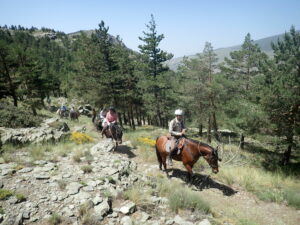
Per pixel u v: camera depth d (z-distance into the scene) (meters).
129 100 30.72
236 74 26.84
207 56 24.41
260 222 6.68
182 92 26.69
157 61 29.67
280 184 10.13
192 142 7.98
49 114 34.88
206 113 24.17
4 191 5.61
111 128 11.21
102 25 25.62
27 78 29.31
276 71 15.38
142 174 8.74
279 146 16.20
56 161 8.94
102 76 25.70
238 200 7.88
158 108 31.92
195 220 5.70
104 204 5.55
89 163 8.84
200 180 9.01
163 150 8.72
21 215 4.88
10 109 15.32
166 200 6.48
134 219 5.35
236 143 26.00
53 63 94.56
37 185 6.34
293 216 7.23
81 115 40.19
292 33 15.32
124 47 33.91
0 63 27.36
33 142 11.19
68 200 5.70
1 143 9.95
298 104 13.52
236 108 18.09
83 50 35.12
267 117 14.55
